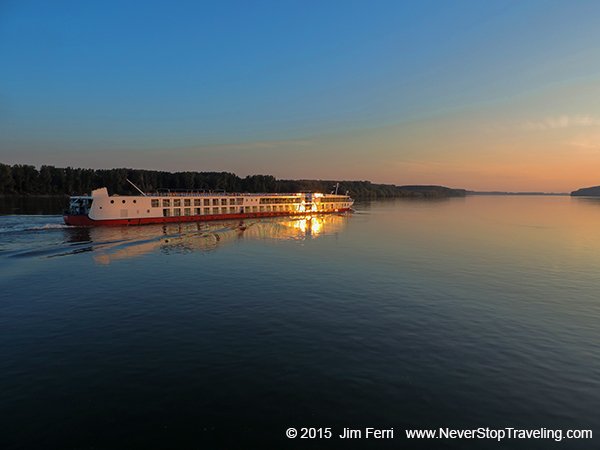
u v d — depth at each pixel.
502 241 85.50
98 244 70.50
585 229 113.81
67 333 28.38
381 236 91.62
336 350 26.14
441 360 25.17
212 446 16.52
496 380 22.81
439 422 18.59
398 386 21.72
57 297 37.50
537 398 21.00
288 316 32.78
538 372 23.97
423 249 72.31
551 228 116.69
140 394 20.22
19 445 16.34
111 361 23.88
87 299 36.91
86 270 49.56
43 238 77.19
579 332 30.95
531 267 56.81
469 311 35.62
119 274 47.50
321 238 85.75
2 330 28.91
